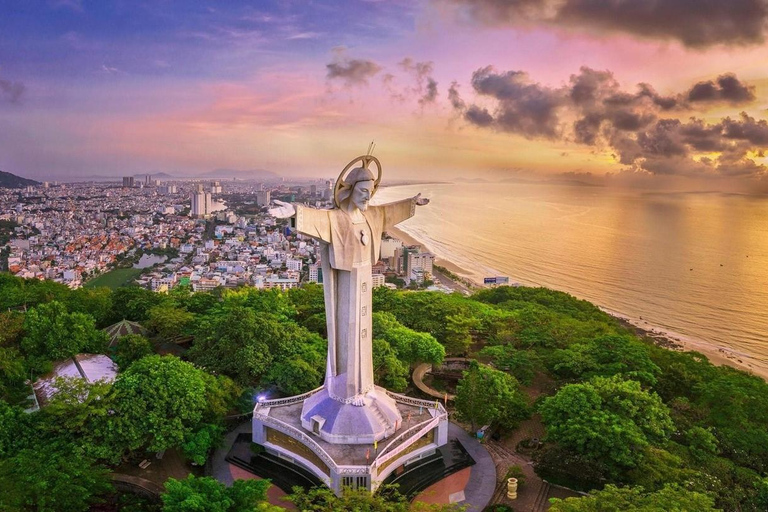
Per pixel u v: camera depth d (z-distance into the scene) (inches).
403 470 2279.8
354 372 2257.6
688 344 5152.6
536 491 2225.6
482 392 2536.9
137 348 2997.0
